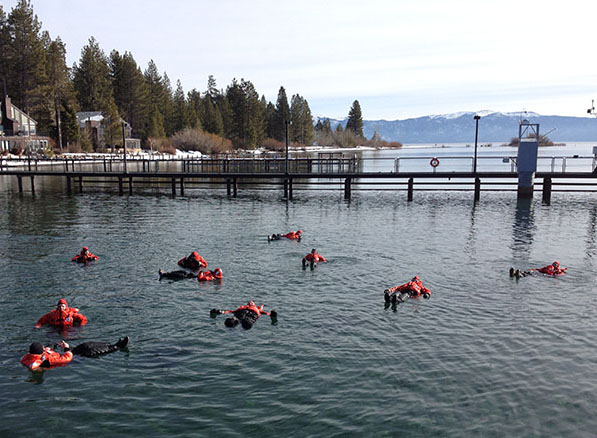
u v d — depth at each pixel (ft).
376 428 33.40
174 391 37.86
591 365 42.27
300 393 37.55
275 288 62.08
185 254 80.02
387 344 45.98
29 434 32.83
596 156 147.02
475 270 71.00
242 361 42.60
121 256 78.43
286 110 601.62
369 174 153.89
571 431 33.40
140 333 48.19
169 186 201.57
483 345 45.93
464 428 33.55
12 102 331.57
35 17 317.01
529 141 147.95
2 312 53.42
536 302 57.36
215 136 472.03
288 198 159.53
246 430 33.14
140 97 423.64
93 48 386.93
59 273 68.23
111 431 33.09
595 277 67.62
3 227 104.32
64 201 150.71
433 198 157.89
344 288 62.28
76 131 330.95
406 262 75.31
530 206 137.28
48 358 41.63
